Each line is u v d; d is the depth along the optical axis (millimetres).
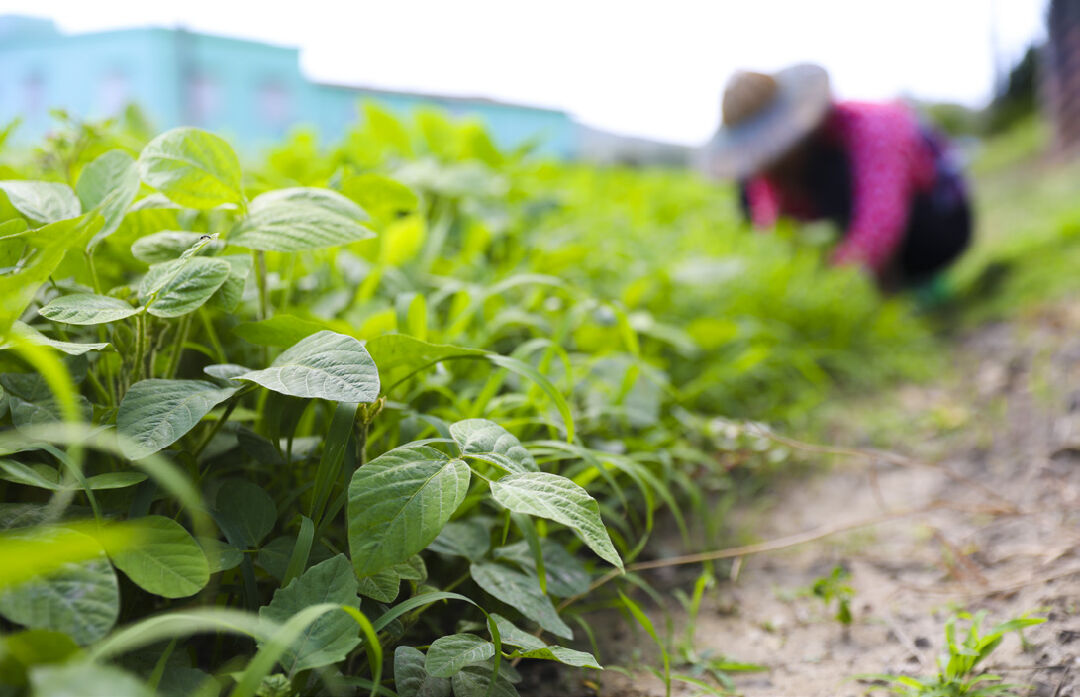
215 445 1064
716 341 2281
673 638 1379
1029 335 3137
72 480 832
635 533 1712
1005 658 1199
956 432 2303
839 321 3076
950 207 3889
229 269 965
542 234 2840
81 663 584
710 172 3877
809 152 3777
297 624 655
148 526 791
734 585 1574
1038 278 3879
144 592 941
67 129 1492
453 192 2443
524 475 875
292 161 2381
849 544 1722
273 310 1384
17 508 802
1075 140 7262
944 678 1120
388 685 984
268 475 1220
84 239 968
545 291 2197
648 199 4543
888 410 2551
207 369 956
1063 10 7188
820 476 2096
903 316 3531
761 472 2070
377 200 1417
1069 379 2502
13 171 1400
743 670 1274
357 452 1000
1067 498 1747
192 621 733
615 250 2785
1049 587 1381
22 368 1015
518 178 3191
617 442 1586
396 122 2830
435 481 839
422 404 1509
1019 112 13914
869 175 3486
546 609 1030
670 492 1863
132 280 1377
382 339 1027
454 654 875
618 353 1846
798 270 3352
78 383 971
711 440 1956
